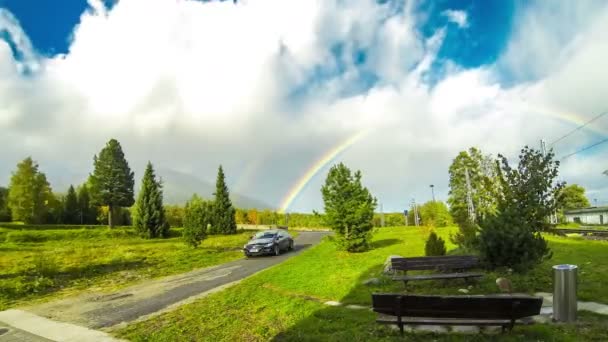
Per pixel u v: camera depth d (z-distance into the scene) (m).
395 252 17.12
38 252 26.39
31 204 57.03
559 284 6.34
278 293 10.25
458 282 9.56
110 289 13.28
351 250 18.72
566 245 16.50
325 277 12.02
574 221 65.56
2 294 12.31
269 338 6.58
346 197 18.94
